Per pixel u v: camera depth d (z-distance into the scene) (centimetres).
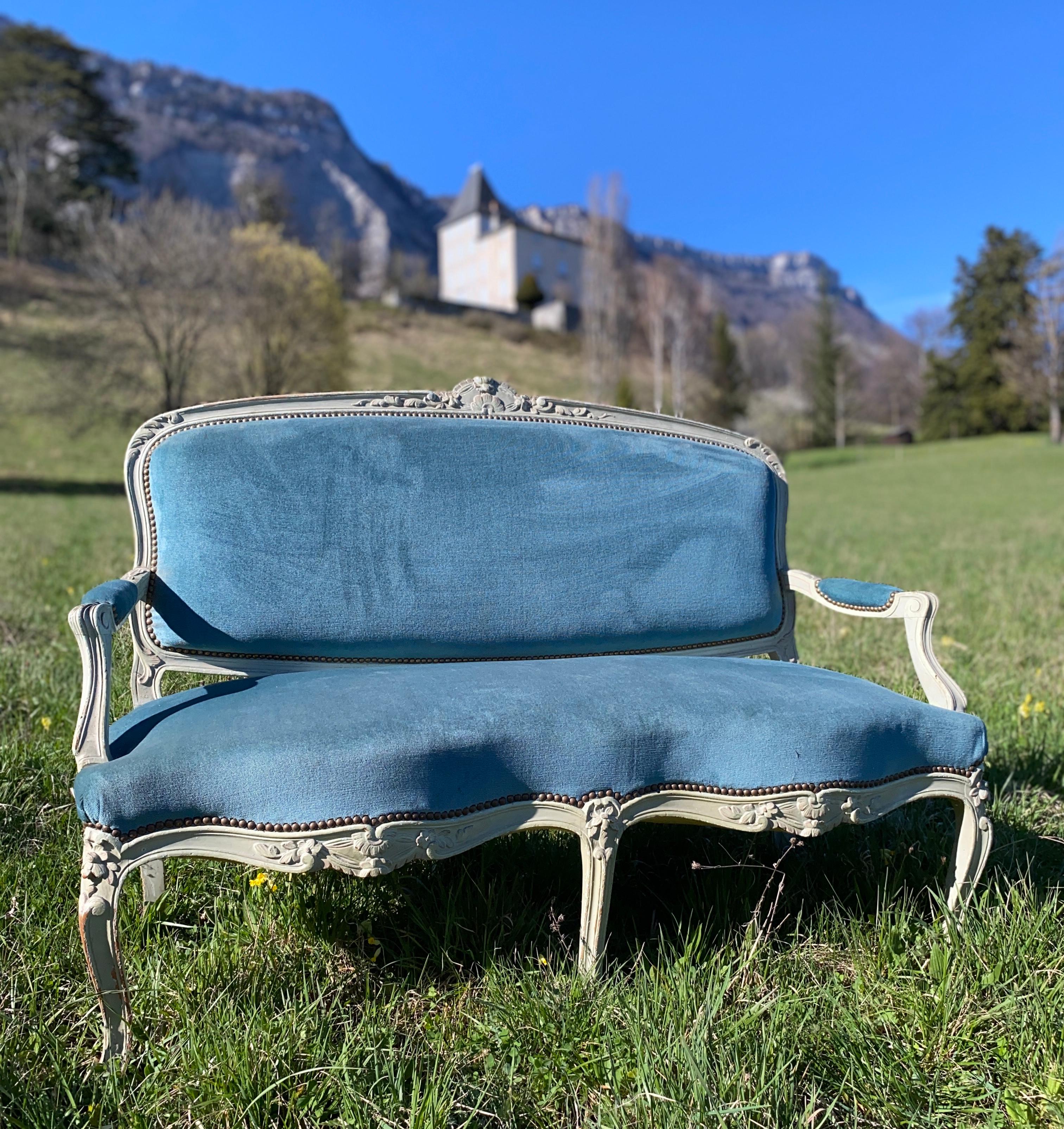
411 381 4159
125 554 713
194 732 156
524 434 238
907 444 5659
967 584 690
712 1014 155
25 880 199
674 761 170
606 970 172
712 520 247
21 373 2675
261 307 1958
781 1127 138
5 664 346
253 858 149
